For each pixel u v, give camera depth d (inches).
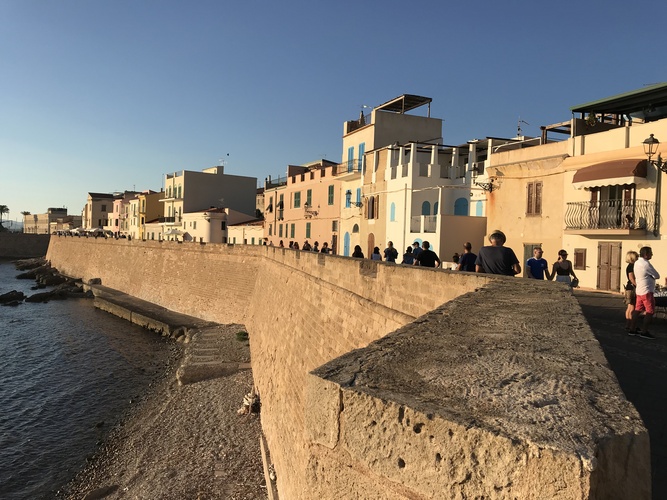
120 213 4414.4
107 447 897.5
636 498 80.2
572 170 970.1
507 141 1384.1
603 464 78.2
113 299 2324.1
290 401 701.3
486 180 1288.1
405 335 162.2
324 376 116.0
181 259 2110.0
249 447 793.6
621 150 876.6
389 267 472.1
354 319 549.0
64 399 1175.6
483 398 99.2
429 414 91.9
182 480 715.4
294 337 805.2
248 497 652.1
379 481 100.6
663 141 823.1
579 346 144.6
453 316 199.6
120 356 1525.6
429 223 1307.8
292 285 936.3
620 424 86.5
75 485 773.9
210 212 2903.5
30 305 2411.4
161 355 1520.7
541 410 92.6
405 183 1434.5
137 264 2472.9
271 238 2475.4
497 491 82.3
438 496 89.7
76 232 4766.2
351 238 1785.2
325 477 113.2
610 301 710.5
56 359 1507.1
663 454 192.1
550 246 1018.1
